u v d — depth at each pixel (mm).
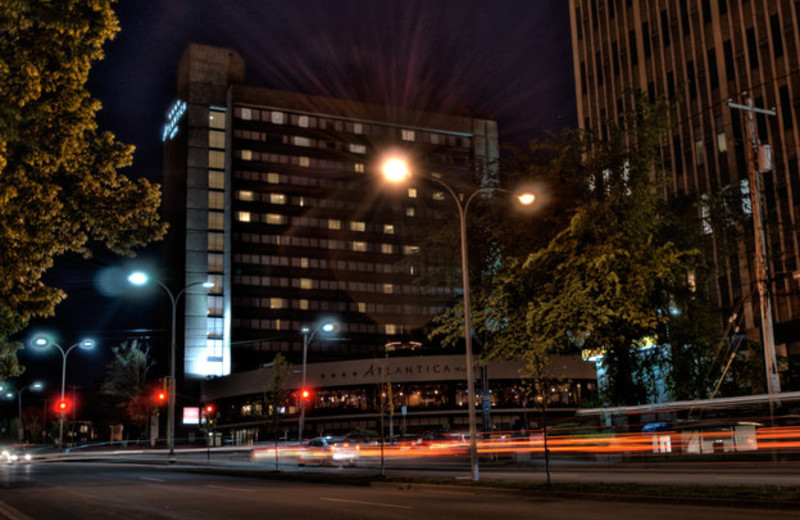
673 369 29422
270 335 109375
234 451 68000
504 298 26406
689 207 30438
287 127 116000
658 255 23594
